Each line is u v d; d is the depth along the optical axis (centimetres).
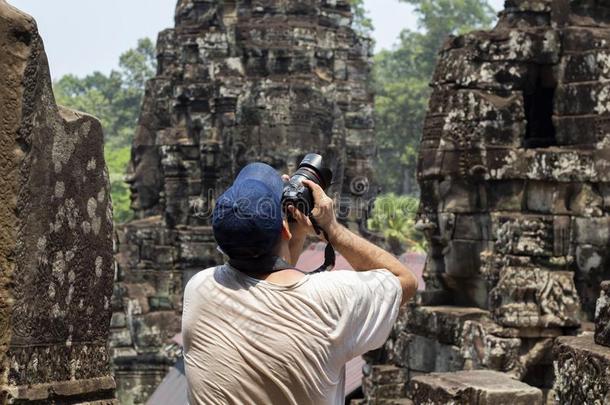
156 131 3005
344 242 389
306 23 2506
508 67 1203
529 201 1179
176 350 2586
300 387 359
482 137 1190
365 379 1307
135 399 2609
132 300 2645
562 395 569
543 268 1138
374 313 368
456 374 675
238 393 361
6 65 451
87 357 502
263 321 362
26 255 461
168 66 3027
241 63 2484
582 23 1223
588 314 1145
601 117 1162
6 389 453
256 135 2253
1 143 452
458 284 1244
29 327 464
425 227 1252
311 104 2255
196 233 2653
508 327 1101
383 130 6325
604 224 1141
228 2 2638
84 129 499
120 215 6103
